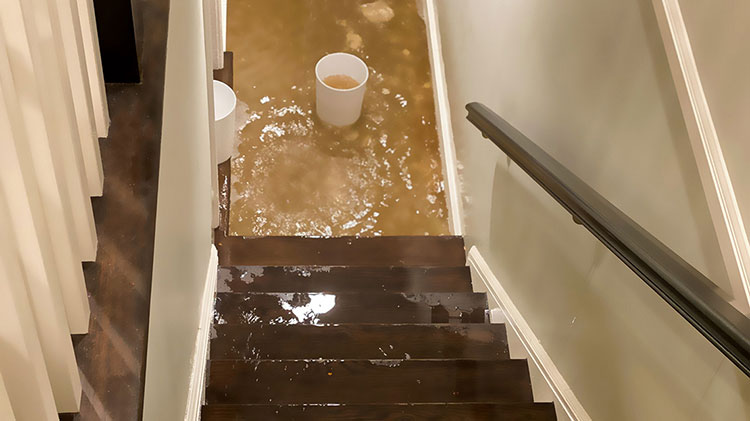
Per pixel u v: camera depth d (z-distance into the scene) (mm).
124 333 1110
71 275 1024
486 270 3326
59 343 967
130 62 1294
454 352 2922
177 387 2018
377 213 4164
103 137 1274
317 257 3648
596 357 2297
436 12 4715
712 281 1643
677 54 1679
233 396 2590
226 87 4031
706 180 1590
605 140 2133
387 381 2672
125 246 1184
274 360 2658
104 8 1185
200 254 2695
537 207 2699
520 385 2744
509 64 3004
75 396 1038
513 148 2502
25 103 831
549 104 2549
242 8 4852
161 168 1499
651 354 1957
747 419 1568
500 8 3168
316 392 2623
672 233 1793
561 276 2527
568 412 2480
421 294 3217
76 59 1012
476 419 2514
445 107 4379
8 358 847
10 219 818
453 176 4090
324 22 4879
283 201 4133
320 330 2863
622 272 2088
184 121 2047
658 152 1836
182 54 1996
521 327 2871
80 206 1061
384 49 4824
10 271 779
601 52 2129
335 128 4438
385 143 4426
